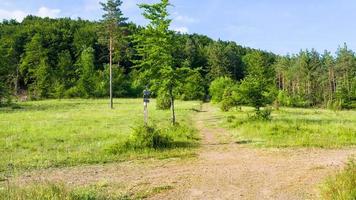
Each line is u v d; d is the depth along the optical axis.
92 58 98.62
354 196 8.56
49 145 19.41
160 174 13.00
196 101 84.81
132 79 98.94
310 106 96.00
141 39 29.03
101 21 59.03
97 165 14.86
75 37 120.62
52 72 92.00
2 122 31.42
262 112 33.25
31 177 12.88
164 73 28.20
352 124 31.23
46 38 116.88
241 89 33.78
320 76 107.75
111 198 9.95
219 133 26.42
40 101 71.75
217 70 120.31
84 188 10.96
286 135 22.83
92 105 60.53
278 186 10.97
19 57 109.50
